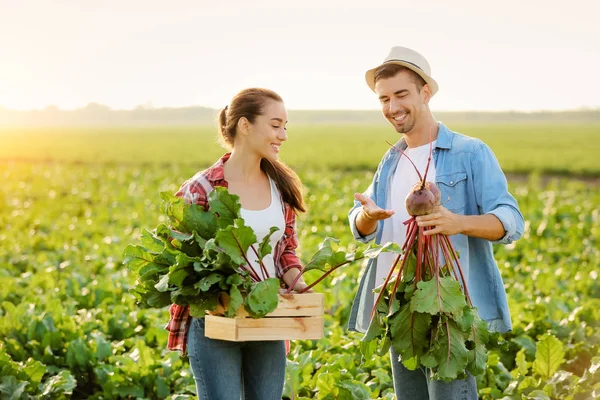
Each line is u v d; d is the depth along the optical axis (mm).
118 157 54875
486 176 3992
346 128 106438
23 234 14789
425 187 3664
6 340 6766
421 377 4074
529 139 74688
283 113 4031
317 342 6742
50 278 9703
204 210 4008
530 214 17172
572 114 150375
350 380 5156
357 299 4391
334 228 14734
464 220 3709
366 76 4281
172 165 48781
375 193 4344
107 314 7691
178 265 3568
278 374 4031
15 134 94625
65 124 152125
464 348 3592
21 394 5523
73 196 23359
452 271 3793
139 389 5957
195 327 3916
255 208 4074
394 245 3596
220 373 3877
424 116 4109
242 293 3682
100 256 11852
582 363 6500
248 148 4062
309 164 46812
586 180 40000
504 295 4113
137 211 17953
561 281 10305
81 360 6430
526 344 6586
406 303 3721
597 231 14977
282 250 4234
